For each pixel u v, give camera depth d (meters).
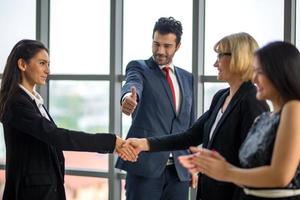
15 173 2.57
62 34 4.68
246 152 1.92
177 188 3.19
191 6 4.20
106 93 4.52
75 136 2.64
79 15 4.62
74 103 4.66
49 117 2.79
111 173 4.46
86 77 4.55
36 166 2.57
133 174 3.13
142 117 3.17
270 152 1.83
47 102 4.73
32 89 2.72
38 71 2.67
